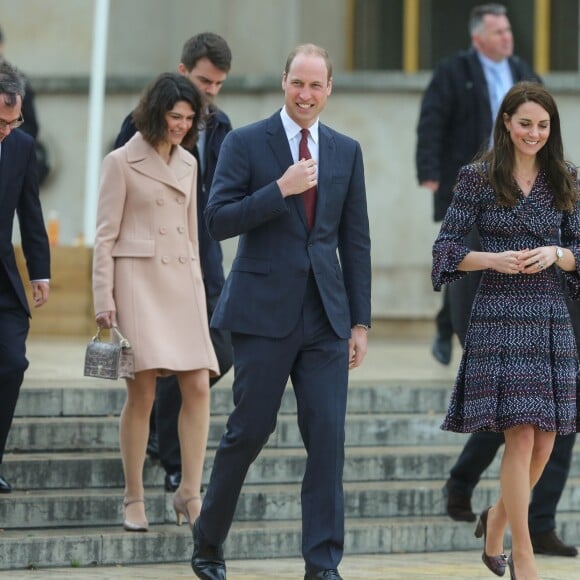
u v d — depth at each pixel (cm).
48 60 5641
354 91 5162
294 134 2188
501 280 2230
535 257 2180
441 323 3722
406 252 5134
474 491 2848
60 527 2595
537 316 2214
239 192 2177
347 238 2217
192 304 2523
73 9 5631
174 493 2639
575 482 2952
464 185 2247
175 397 2662
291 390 3077
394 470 2922
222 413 3055
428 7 5794
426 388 3188
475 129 3603
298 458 2856
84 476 2716
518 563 2222
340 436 2131
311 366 2152
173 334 2495
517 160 2241
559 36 5672
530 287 2223
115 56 5728
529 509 2686
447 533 2720
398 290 5097
